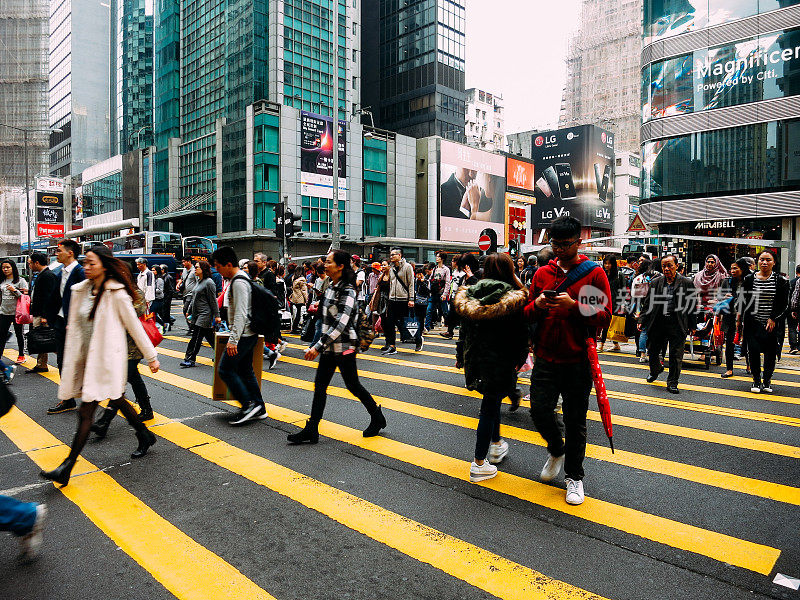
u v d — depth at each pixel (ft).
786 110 73.31
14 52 216.74
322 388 15.85
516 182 203.92
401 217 169.99
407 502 11.79
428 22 208.54
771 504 11.60
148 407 18.22
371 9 228.84
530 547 9.84
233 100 156.35
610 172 235.20
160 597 8.35
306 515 11.19
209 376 25.85
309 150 144.15
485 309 12.17
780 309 21.43
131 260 96.99
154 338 17.79
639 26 266.98
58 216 209.46
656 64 85.05
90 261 12.91
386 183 166.20
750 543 9.93
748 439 16.07
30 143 219.00
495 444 14.03
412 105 214.48
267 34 152.46
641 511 11.30
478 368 12.86
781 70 73.87
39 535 9.46
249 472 13.56
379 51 226.58
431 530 10.50
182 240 108.88
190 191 164.96
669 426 17.44
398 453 14.94
